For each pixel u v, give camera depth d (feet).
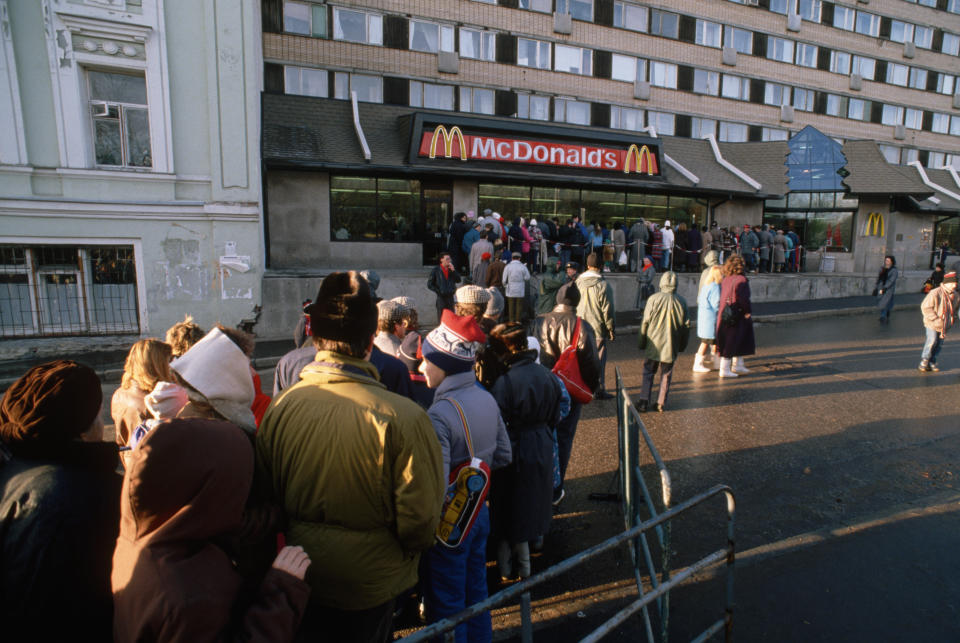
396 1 80.53
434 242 55.57
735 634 10.57
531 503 11.25
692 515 15.11
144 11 32.99
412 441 5.84
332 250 51.88
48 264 33.35
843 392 26.71
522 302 34.42
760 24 107.86
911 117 130.82
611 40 94.89
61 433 5.15
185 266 35.63
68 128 32.40
